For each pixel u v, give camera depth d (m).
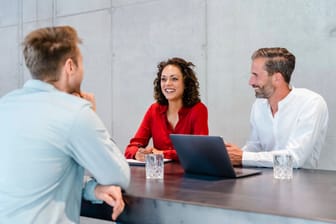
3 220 1.24
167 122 2.70
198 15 3.66
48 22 4.72
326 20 3.05
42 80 1.34
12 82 5.05
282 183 1.58
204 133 2.58
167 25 3.85
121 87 4.20
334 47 3.03
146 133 2.73
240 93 3.47
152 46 3.96
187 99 2.68
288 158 1.74
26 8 4.90
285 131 2.36
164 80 2.67
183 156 1.87
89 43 4.41
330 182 1.60
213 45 3.60
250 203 1.21
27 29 4.90
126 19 4.12
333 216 1.04
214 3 3.57
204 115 2.64
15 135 1.24
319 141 2.34
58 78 1.34
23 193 1.23
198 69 3.68
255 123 2.52
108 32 4.26
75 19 4.51
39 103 1.27
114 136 4.27
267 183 1.58
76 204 1.35
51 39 1.34
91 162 1.26
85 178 1.54
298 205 1.17
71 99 1.29
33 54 1.32
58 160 1.24
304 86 3.16
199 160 1.79
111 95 4.27
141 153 2.41
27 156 1.22
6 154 1.24
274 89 2.35
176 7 3.79
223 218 1.17
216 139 1.66
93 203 1.45
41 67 1.32
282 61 2.31
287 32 3.22
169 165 2.21
